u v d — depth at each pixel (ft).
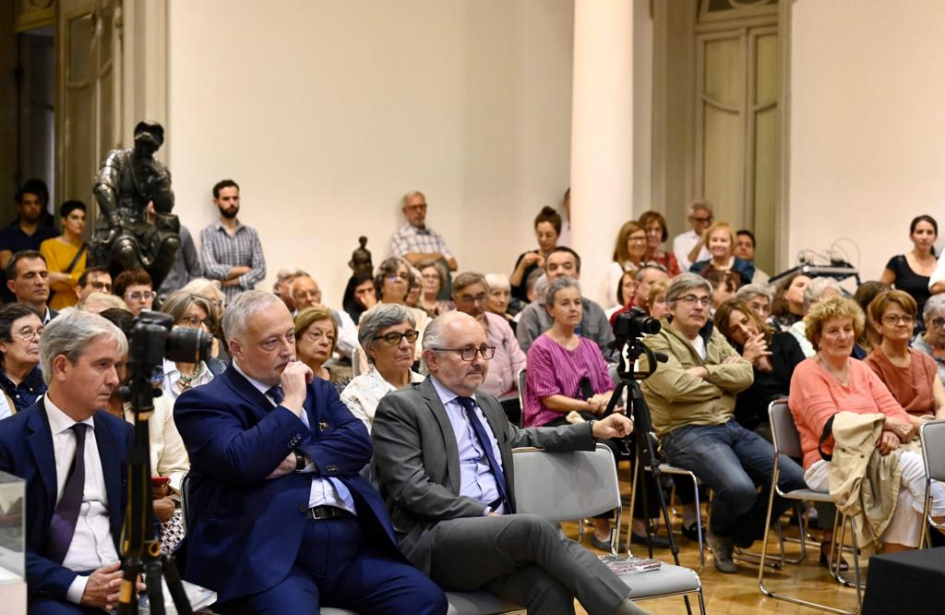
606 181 29.91
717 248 27.63
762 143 33.37
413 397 12.35
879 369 18.04
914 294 28.09
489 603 11.48
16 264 18.33
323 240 29.86
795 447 16.89
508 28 33.37
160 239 22.49
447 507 11.72
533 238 34.04
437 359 12.55
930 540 15.67
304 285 23.80
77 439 10.30
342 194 30.19
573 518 13.01
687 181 34.50
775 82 33.09
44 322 18.53
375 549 11.53
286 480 11.04
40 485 10.05
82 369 10.11
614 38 29.99
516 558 11.29
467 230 32.78
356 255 28.89
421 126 31.73
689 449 17.44
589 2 29.99
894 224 29.89
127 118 26.99
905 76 29.68
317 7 29.58
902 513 15.47
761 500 17.42
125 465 10.54
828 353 16.67
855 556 15.56
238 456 10.56
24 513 8.52
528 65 33.78
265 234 28.84
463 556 11.46
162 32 26.99
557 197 34.47
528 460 12.93
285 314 11.23
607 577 11.17
